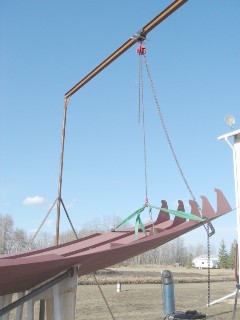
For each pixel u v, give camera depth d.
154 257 84.00
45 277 5.37
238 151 11.80
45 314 7.09
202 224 6.07
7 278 4.60
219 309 13.16
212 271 57.00
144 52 6.88
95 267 6.58
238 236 10.80
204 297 19.11
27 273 4.64
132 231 6.77
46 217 8.59
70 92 9.42
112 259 6.11
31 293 5.02
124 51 7.41
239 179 11.61
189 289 24.19
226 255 71.94
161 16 6.49
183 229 5.75
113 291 21.33
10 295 6.34
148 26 6.74
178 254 88.38
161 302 16.84
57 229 8.71
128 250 5.38
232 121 11.95
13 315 12.25
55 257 4.40
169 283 7.29
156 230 5.86
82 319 12.55
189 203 5.95
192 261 82.00
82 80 8.91
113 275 34.22
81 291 20.94
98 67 8.26
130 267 61.12
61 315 5.09
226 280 35.31
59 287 5.24
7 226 75.25
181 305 15.51
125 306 15.45
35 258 4.21
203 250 100.94
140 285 26.34
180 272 48.28
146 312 14.04
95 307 15.06
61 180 9.03
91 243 6.32
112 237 6.52
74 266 5.07
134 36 6.88
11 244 74.50
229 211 6.16
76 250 5.57
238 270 10.37
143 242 5.10
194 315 5.76
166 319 5.97
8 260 4.08
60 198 8.84
